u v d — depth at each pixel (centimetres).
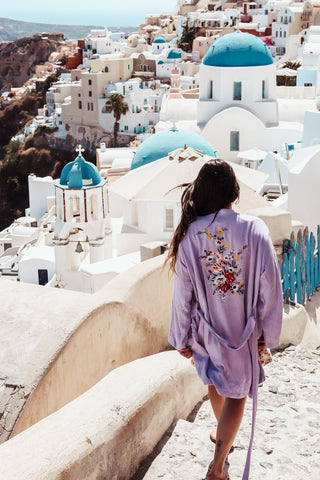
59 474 307
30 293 516
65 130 9438
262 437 471
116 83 8762
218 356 364
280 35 10381
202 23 11881
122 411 387
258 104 3788
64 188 2380
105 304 536
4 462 303
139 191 1931
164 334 708
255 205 1778
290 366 692
